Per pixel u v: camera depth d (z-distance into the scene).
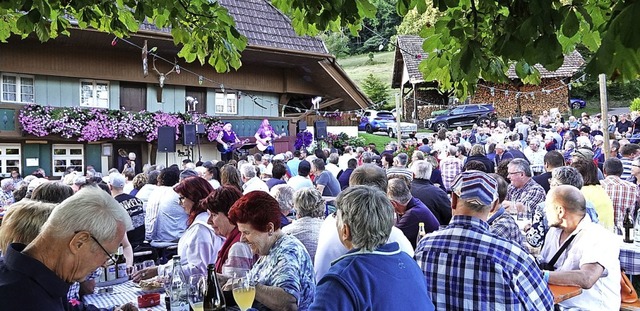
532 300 2.63
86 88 18.72
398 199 5.14
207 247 4.20
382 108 45.81
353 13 3.10
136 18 3.83
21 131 16.36
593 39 2.80
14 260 2.08
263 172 11.16
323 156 13.99
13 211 2.88
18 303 2.00
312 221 4.23
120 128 17.69
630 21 1.71
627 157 9.12
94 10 4.18
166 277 3.63
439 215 6.04
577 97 44.72
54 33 4.23
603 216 5.44
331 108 24.81
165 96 20.23
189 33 4.21
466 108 33.66
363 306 2.22
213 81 20.11
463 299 2.70
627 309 4.16
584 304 3.80
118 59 18.97
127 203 6.52
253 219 3.33
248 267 3.73
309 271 3.33
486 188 2.77
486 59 2.98
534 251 4.66
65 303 2.84
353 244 2.41
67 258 2.13
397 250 2.44
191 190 4.46
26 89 17.58
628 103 43.19
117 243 2.24
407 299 2.30
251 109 22.31
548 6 2.23
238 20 20.78
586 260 3.73
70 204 2.17
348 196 2.45
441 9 2.76
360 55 67.19
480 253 2.69
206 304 3.12
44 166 17.31
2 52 16.92
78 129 16.95
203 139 19.62
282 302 3.12
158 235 6.57
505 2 2.50
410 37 37.19
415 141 20.42
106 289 3.87
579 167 5.62
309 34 3.79
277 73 22.72
